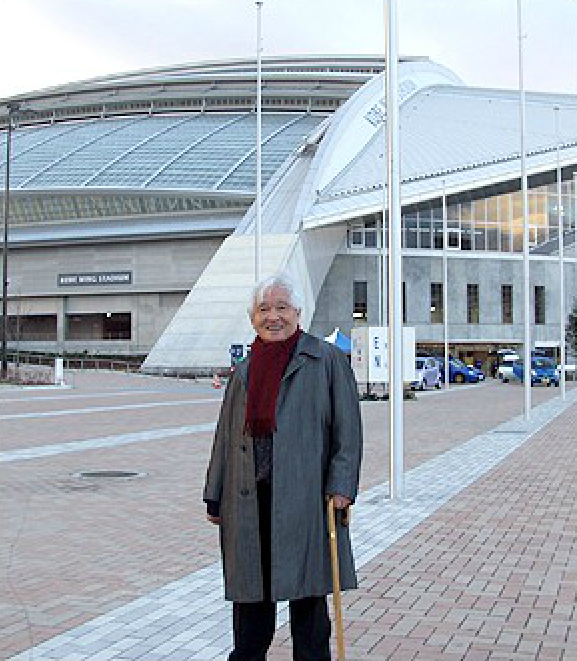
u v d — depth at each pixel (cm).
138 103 9025
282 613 643
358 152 6719
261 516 419
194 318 5400
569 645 554
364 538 894
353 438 431
